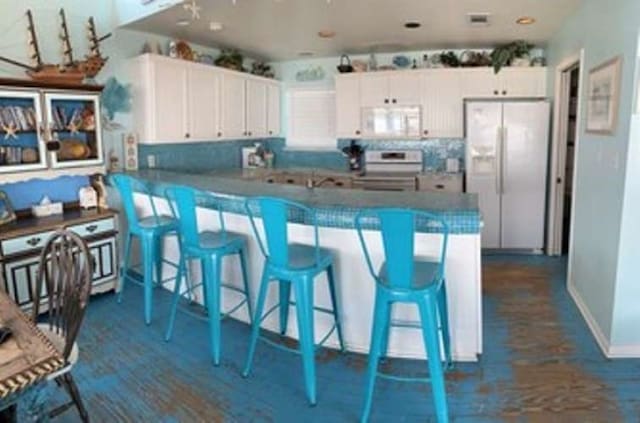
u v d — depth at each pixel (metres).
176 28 4.27
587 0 3.48
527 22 4.18
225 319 3.38
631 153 2.63
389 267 2.18
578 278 3.65
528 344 2.99
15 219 3.47
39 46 3.71
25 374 1.41
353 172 5.72
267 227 2.46
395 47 5.31
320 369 2.71
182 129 4.62
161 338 3.12
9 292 3.17
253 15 3.81
